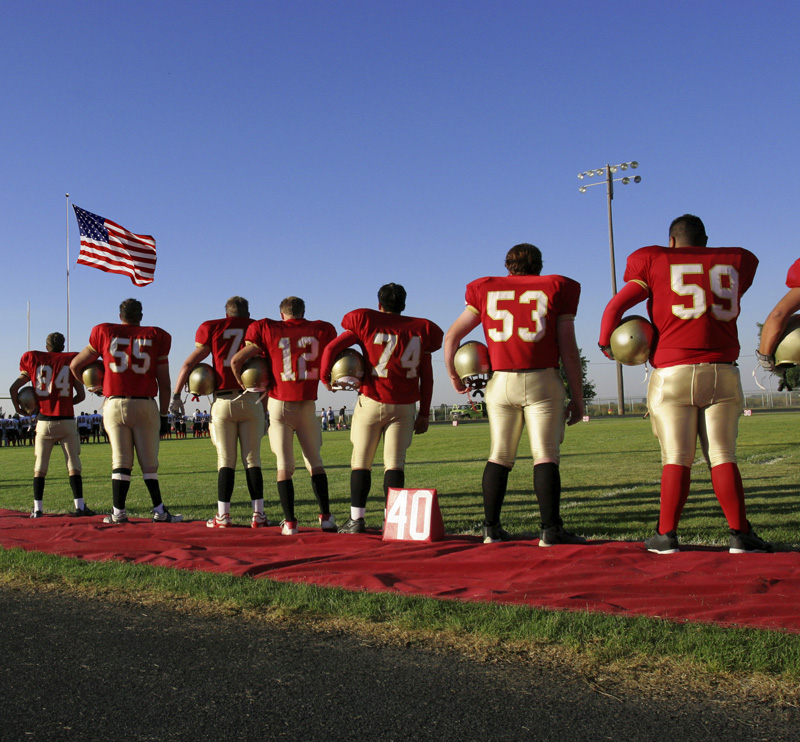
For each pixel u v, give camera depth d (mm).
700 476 9633
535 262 5207
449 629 3000
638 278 4703
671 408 4598
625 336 4723
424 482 10062
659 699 2322
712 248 4699
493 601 3406
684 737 2076
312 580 4031
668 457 4609
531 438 4965
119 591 3854
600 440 19359
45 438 7406
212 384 6180
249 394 6234
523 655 2709
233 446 6309
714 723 2154
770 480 8734
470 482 9922
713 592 3510
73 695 2479
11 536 5797
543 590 3594
